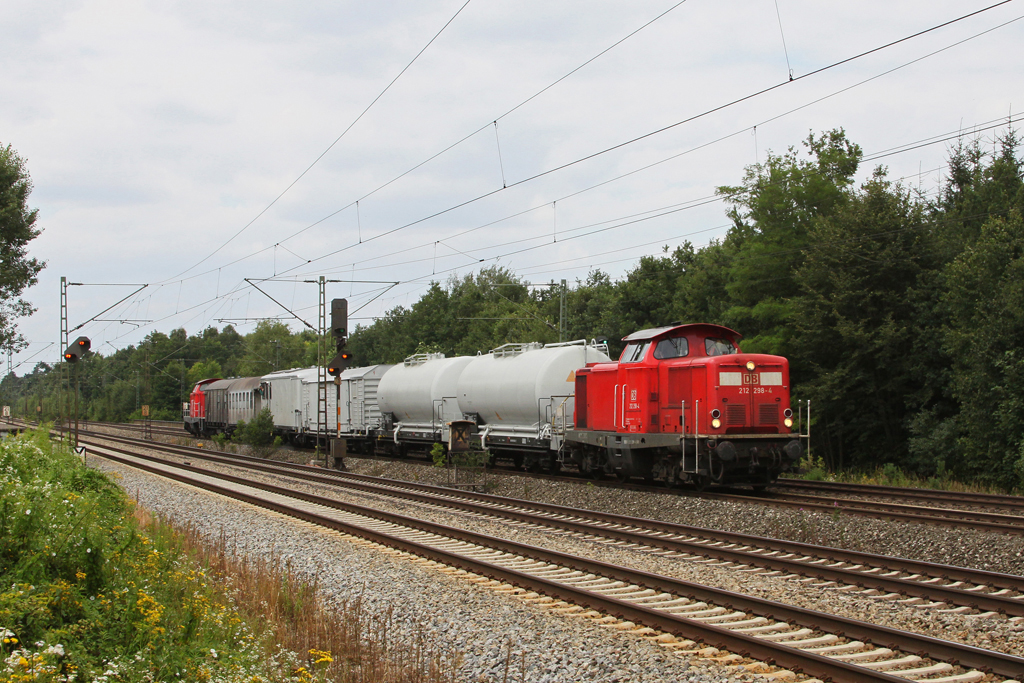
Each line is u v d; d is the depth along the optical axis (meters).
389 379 33.19
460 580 10.98
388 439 33.44
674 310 47.06
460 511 17.95
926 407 29.34
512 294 75.12
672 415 19.14
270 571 10.68
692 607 9.42
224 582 10.46
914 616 8.95
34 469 13.33
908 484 22.98
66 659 6.20
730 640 7.84
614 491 19.45
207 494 20.78
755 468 18.53
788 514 15.27
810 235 32.09
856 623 8.07
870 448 31.23
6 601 6.46
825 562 11.95
